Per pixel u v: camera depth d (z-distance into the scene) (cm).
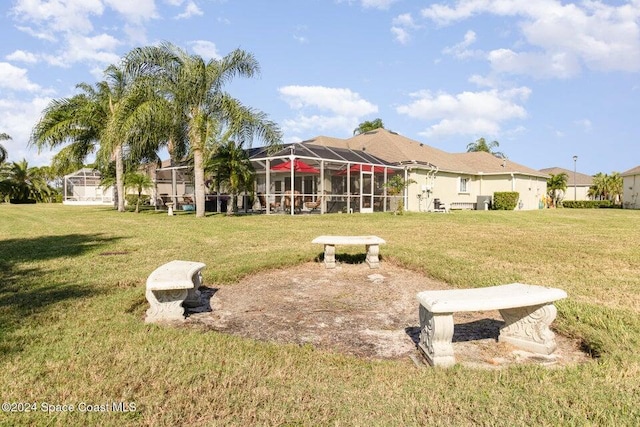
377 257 732
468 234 1202
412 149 3048
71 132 2555
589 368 293
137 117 1725
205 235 1152
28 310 425
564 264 722
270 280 638
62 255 813
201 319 442
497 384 268
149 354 310
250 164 2044
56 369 281
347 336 393
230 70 1852
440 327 310
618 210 3088
